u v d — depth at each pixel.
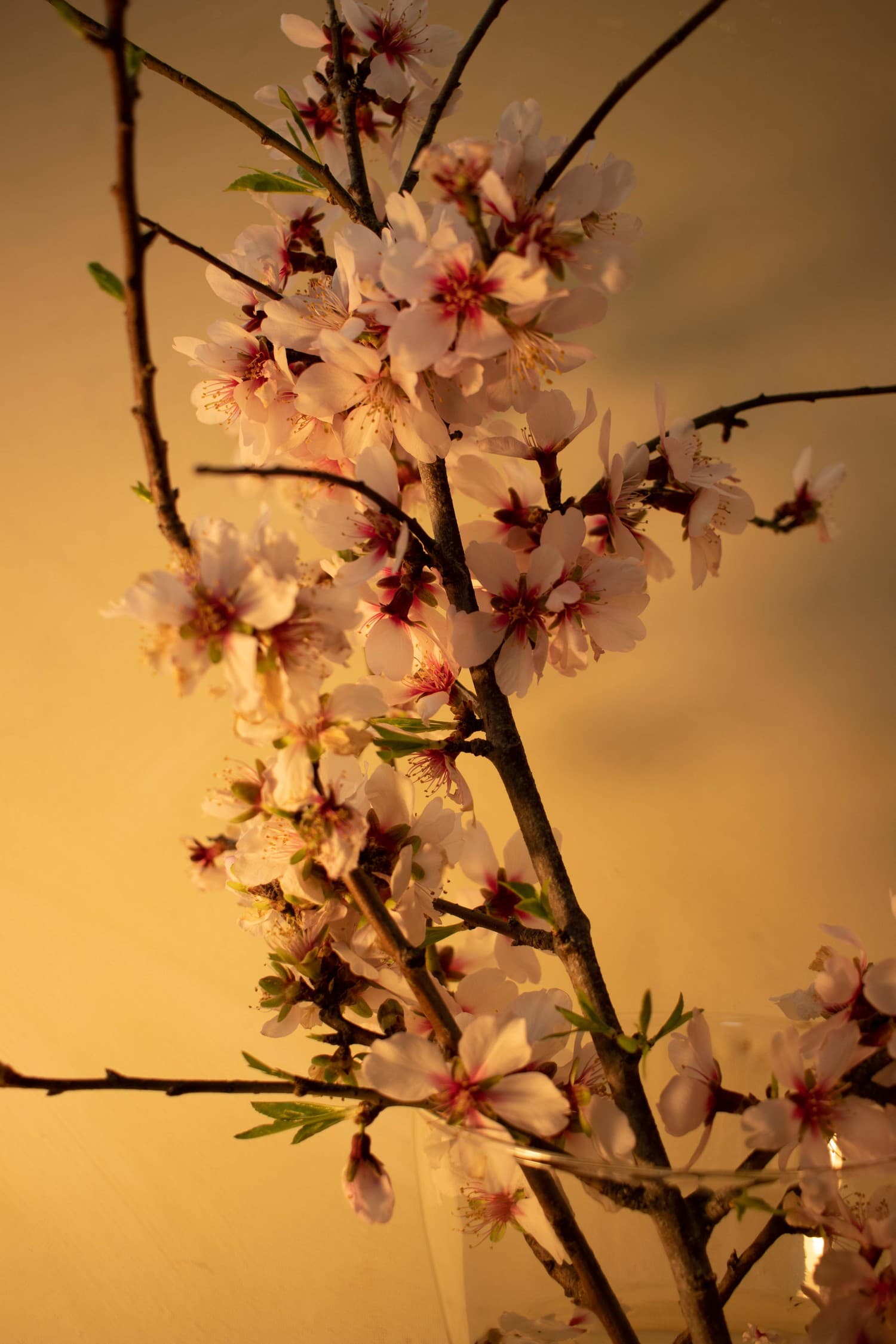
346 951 0.77
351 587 0.77
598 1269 0.74
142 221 0.77
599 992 0.76
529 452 0.79
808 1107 0.74
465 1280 0.77
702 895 0.89
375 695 0.75
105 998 0.92
